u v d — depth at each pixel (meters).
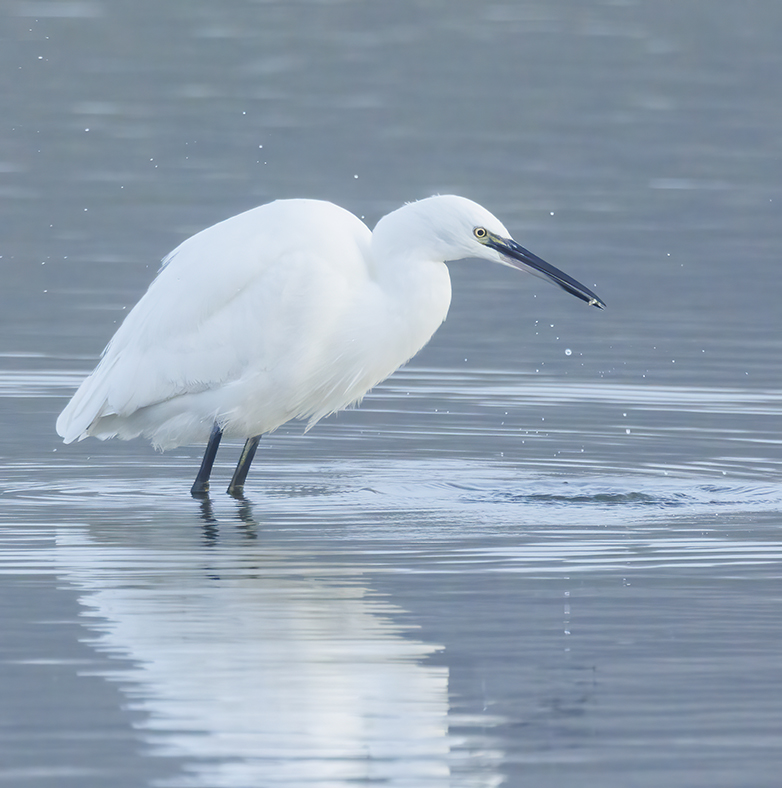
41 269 23.72
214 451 13.01
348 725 7.86
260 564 10.79
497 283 23.84
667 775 7.31
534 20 49.00
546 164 32.16
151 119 35.66
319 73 41.41
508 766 7.40
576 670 8.66
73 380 17.47
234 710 8.01
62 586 10.20
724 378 17.83
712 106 37.91
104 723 7.81
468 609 9.76
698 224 27.25
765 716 8.01
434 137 34.56
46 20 45.62
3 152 32.31
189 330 12.73
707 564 10.84
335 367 12.95
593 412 16.27
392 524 12.00
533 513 12.40
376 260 12.96
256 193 29.20
